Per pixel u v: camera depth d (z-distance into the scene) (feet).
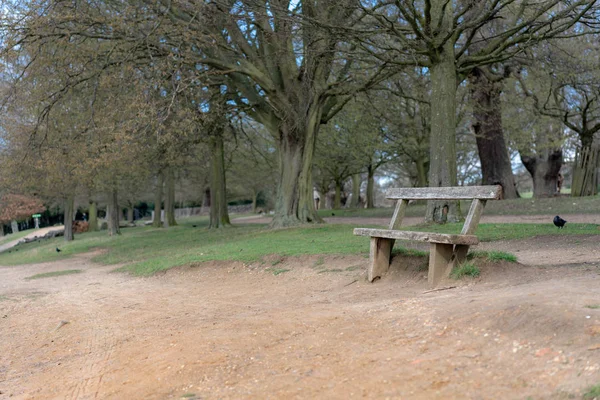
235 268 38.55
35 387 16.75
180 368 15.52
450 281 22.18
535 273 21.43
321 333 17.43
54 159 55.72
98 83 53.93
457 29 44.57
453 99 50.19
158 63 52.44
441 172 49.75
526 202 82.33
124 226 179.22
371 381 12.37
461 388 11.24
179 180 146.30
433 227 45.75
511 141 106.22
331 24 47.93
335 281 28.22
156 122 50.42
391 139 105.91
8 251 134.62
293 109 65.31
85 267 62.28
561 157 105.40
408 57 55.77
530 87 83.15
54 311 30.55
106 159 52.95
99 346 20.86
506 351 12.73
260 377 13.84
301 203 69.10
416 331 15.75
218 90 69.10
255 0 49.52
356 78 64.08
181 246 67.10
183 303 28.78
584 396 9.75
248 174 148.97
